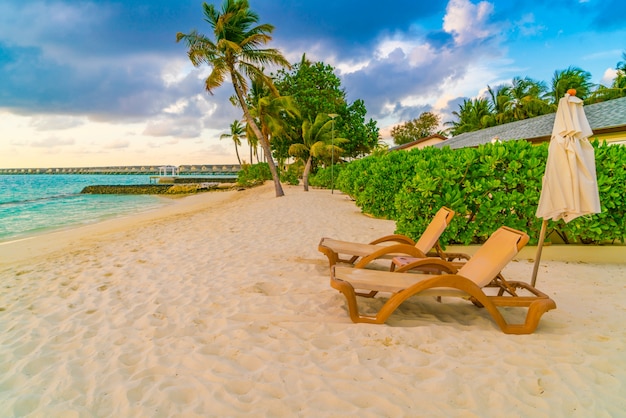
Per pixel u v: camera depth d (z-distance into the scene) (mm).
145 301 4320
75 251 8031
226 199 25812
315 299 4219
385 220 10555
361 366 2717
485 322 3570
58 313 4039
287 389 2469
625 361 2699
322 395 2387
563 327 3379
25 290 5012
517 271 5270
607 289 4449
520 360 2760
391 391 2410
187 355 2963
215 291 4570
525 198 5812
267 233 8594
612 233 5668
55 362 2955
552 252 5863
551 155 3816
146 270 5711
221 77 18141
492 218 5914
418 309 3947
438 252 5000
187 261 6172
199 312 3891
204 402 2359
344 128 35156
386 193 10469
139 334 3414
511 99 36094
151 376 2682
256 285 4742
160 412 2275
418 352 2906
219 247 7215
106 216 18172
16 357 3074
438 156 6957
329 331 3328
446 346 3006
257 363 2809
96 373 2762
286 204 14914
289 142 33656
